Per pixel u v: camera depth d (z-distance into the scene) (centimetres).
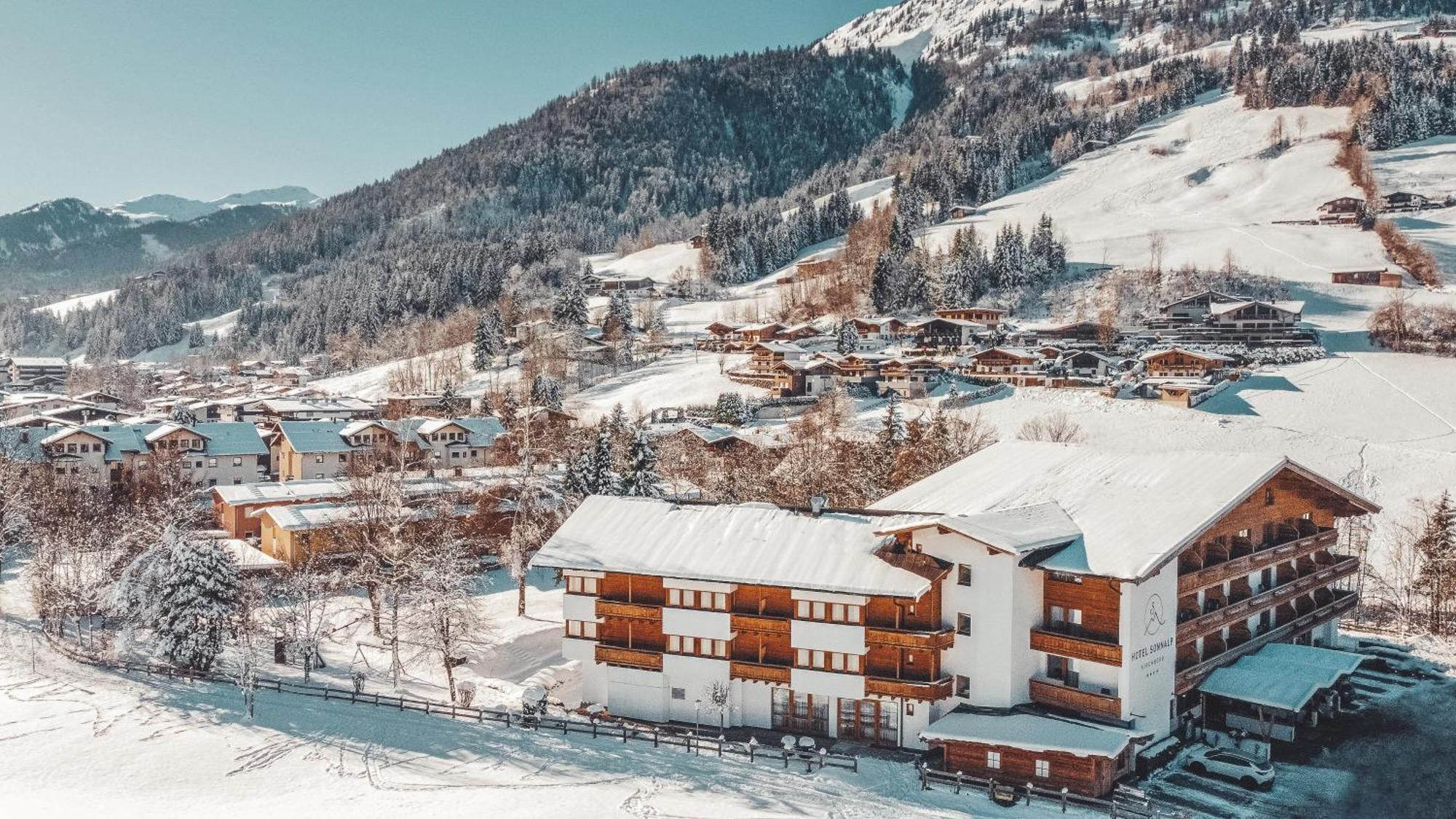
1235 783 4278
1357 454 10412
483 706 5547
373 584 6894
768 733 5125
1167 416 11925
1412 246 19912
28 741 4912
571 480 8631
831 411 12138
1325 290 18600
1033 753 4281
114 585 6406
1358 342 15450
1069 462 5722
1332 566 5944
